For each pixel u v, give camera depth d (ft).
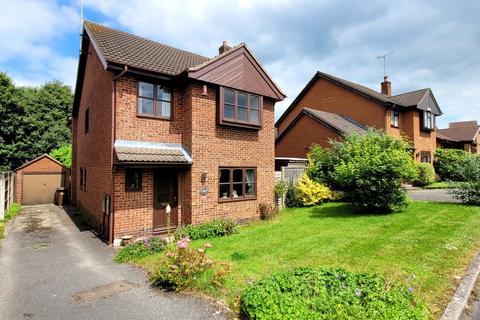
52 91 103.60
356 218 34.68
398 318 11.48
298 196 45.55
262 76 39.86
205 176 33.94
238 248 25.18
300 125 69.62
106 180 32.53
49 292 17.48
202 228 30.63
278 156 75.10
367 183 35.65
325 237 27.07
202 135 34.01
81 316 14.49
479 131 110.11
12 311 15.12
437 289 15.66
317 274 15.85
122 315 14.48
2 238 31.96
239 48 37.27
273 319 11.60
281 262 20.98
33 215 48.52
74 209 54.70
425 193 56.49
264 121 41.06
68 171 65.77
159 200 33.01
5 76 86.43
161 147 32.86
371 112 69.82
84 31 40.78
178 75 32.83
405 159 35.86
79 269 21.66
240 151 37.91
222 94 35.19
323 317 11.64
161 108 33.58
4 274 20.70
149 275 20.02
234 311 14.40
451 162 78.54
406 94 80.18
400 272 17.67
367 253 22.00
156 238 26.81
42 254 25.82
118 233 29.63
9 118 85.66
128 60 31.35
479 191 39.32
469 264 19.22
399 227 29.19
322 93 80.69
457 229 27.58
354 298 12.99
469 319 13.61
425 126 75.92
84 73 47.29
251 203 38.81
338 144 49.08
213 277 17.65
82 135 49.52
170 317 14.14
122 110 30.45
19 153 86.84
